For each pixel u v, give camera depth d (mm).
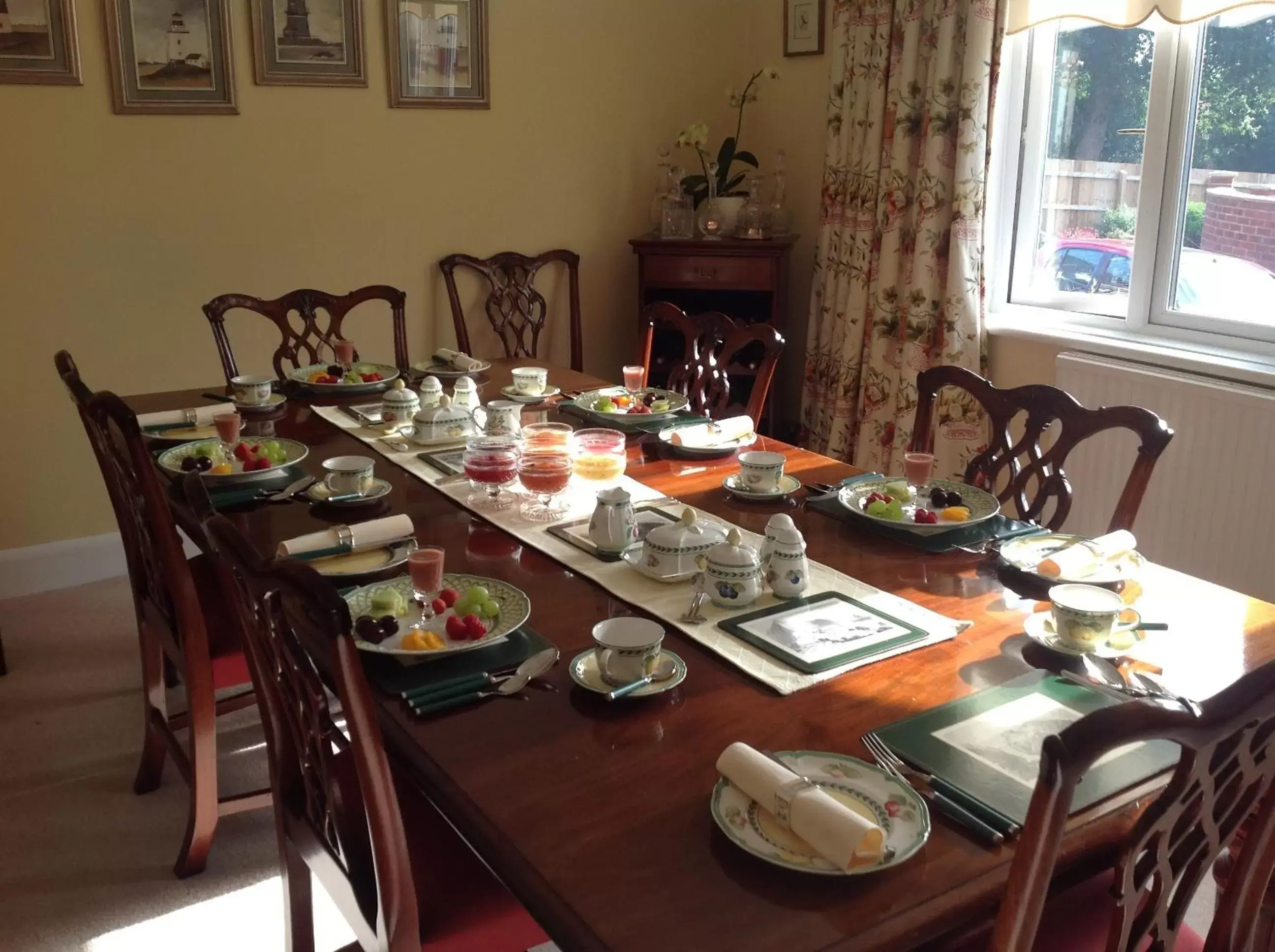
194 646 2021
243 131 3588
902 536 1855
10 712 2758
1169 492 2953
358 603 1545
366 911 1367
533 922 1396
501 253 4082
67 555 3559
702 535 1676
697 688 1353
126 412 1774
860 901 973
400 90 3811
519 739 1240
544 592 1637
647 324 3135
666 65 4328
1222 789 979
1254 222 2924
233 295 3152
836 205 3826
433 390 2641
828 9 3984
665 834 1066
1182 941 1301
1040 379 3402
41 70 3240
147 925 2031
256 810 2398
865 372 3750
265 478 2154
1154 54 3066
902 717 1273
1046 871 872
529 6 3990
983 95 3275
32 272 3357
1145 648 1447
